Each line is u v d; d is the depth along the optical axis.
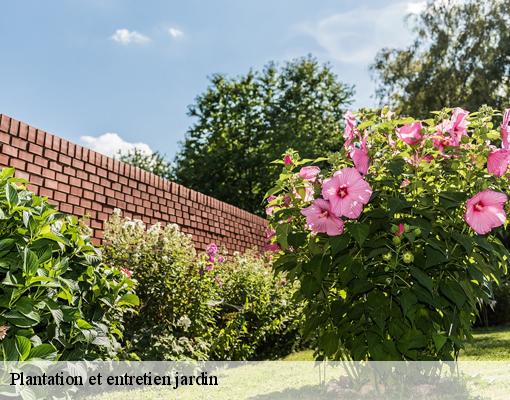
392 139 2.64
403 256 2.25
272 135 25.44
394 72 22.48
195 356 4.92
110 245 4.80
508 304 11.59
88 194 5.83
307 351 6.85
